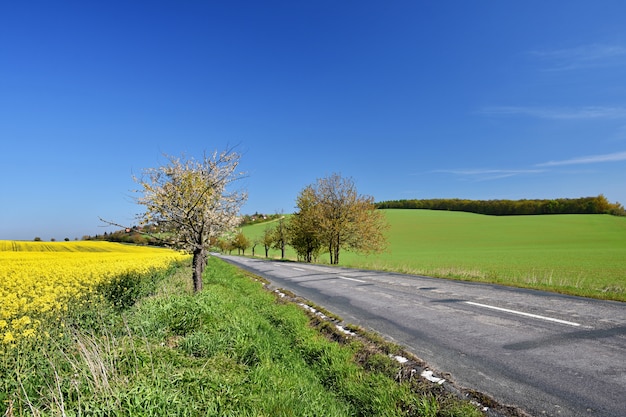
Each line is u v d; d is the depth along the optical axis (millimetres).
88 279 14188
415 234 80625
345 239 40125
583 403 3938
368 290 13328
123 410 3311
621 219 91312
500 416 3861
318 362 6309
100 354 4441
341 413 4383
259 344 6590
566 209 107250
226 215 12195
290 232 46719
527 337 6336
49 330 5848
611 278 20516
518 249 56688
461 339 6520
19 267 18812
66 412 3254
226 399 3918
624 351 5328
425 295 11492
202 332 6457
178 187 10961
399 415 4254
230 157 11719
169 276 20078
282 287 15828
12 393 3938
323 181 40656
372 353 6129
